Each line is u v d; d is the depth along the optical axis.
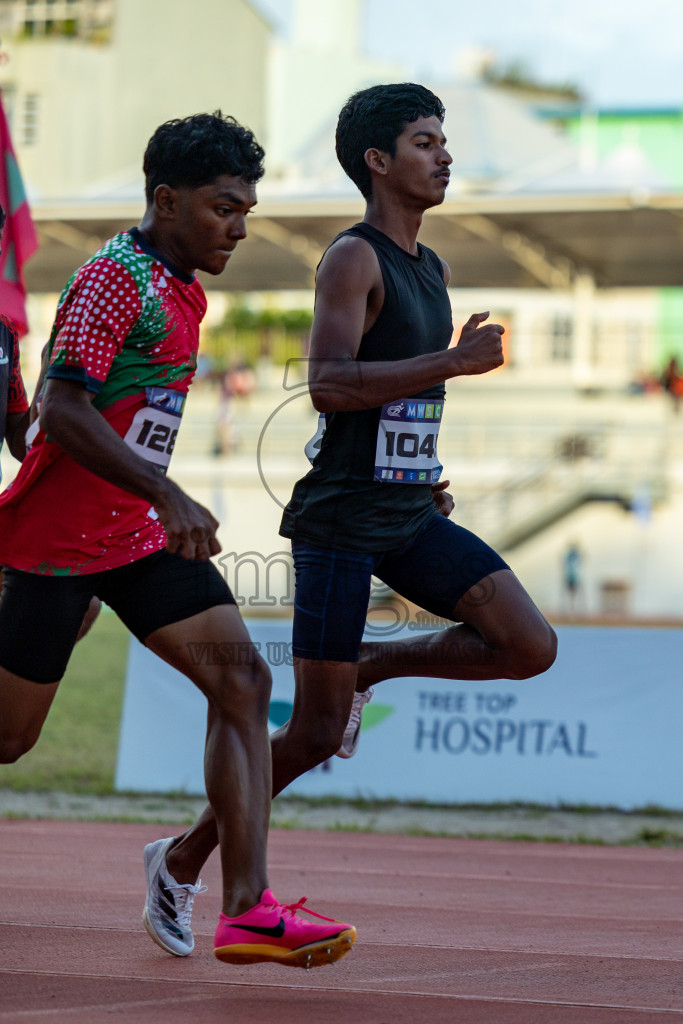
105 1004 9.47
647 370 93.06
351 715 12.41
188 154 9.96
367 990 10.27
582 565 66.00
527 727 25.33
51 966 10.78
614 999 10.17
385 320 11.17
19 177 27.50
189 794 25.62
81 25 96.06
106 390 10.01
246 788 9.86
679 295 100.94
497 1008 9.73
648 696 25.19
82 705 33.78
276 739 11.50
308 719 11.38
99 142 95.00
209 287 74.75
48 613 10.20
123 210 62.22
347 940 9.49
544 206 60.16
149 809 24.09
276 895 15.66
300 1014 9.34
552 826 23.38
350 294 10.90
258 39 121.00
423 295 11.51
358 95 11.56
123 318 9.79
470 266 72.69
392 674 12.11
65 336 9.66
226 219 10.09
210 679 10.16
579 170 61.78
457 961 11.62
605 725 25.16
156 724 26.09
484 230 64.62
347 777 25.56
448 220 62.88
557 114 118.50
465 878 17.78
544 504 67.94
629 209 60.06
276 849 20.11
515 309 99.25
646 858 20.30
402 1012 9.51
